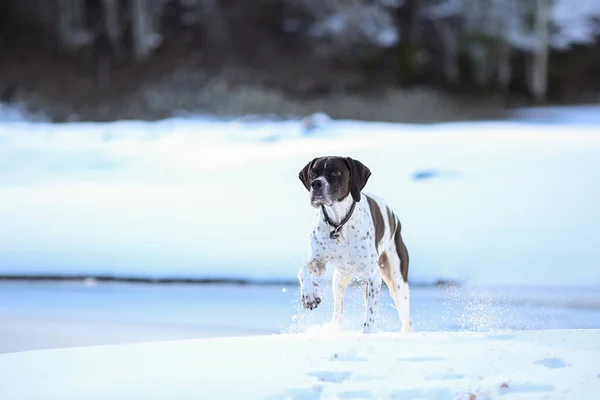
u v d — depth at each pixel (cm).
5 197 1912
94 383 488
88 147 2475
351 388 455
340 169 654
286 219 1600
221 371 498
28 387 488
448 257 1317
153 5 4222
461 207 1595
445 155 2025
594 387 441
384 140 2288
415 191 1725
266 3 4300
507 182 1755
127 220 1661
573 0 4581
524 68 4297
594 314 964
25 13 4250
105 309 1094
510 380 455
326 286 1062
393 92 3822
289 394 448
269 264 1355
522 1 4244
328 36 4178
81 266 1394
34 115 3516
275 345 559
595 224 1459
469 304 1045
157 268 1363
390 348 537
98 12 4328
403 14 4353
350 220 665
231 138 2495
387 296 1129
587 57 4378
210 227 1578
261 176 1980
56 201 1855
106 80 3872
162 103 3494
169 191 1902
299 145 2314
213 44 4141
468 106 3909
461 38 4238
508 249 1352
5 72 3909
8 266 1398
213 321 998
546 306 1016
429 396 440
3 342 893
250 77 3891
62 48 4134
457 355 515
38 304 1145
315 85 3897
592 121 3278
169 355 548
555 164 1883
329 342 561
